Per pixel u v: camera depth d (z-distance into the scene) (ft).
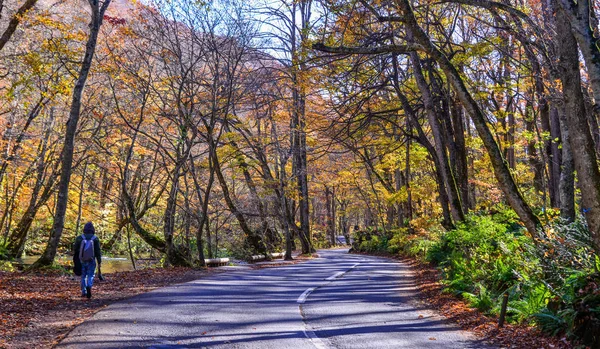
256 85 83.15
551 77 51.06
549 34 50.49
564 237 32.81
